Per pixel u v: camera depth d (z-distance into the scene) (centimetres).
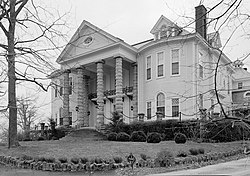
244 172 1025
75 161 1177
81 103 2578
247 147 371
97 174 1088
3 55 557
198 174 1005
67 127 2622
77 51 2581
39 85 702
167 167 1178
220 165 1230
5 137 1778
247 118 269
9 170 1180
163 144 1622
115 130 2188
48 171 1151
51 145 1683
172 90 2184
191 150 1373
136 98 2466
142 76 2452
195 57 2005
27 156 1269
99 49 2431
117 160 1197
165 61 2256
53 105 3228
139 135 1911
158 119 2084
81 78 2583
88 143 1778
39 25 649
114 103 2728
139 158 1248
